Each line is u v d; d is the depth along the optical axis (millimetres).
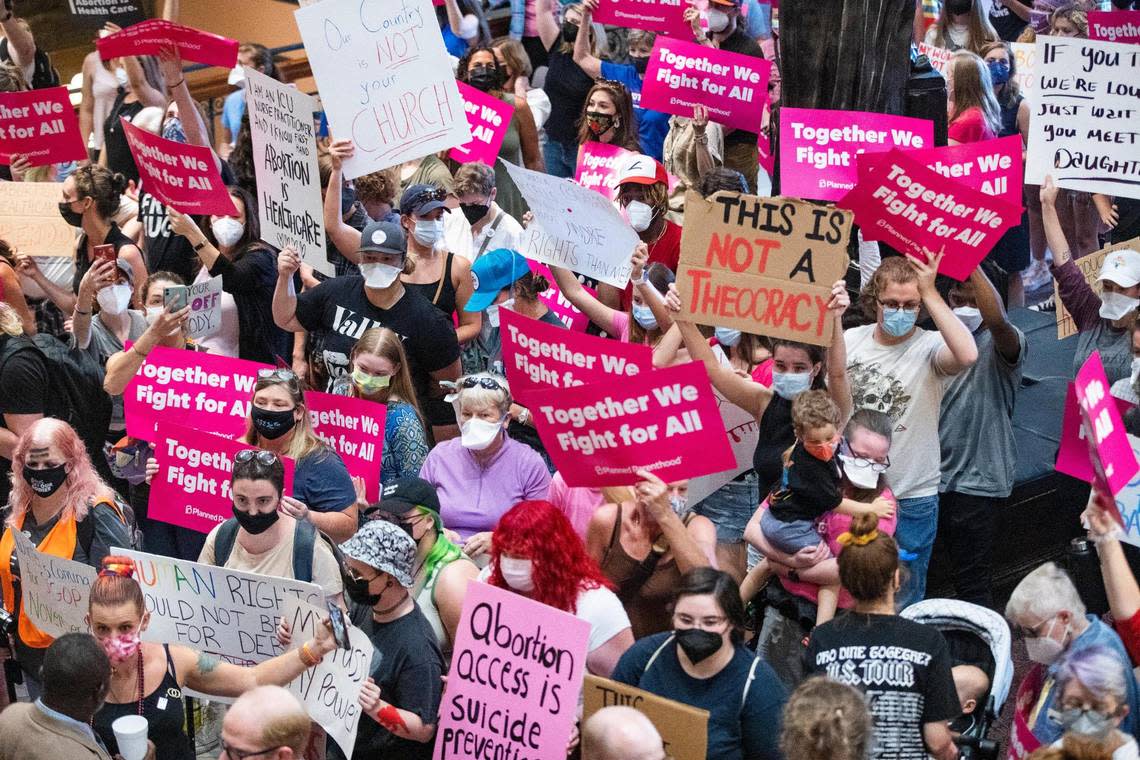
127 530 5996
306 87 13047
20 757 4473
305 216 7332
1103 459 5234
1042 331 9539
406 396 6773
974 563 7078
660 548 5520
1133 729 4738
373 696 4914
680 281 6000
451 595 5348
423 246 7551
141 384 6691
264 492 5395
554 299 8062
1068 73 7902
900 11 8586
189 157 7648
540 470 6344
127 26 10680
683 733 4426
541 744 4781
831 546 5672
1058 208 10539
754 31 11844
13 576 5922
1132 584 5004
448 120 7438
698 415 5250
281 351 8148
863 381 6598
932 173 6602
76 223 8359
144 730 4688
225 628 5258
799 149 8000
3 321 6961
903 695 4723
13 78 10008
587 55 10719
